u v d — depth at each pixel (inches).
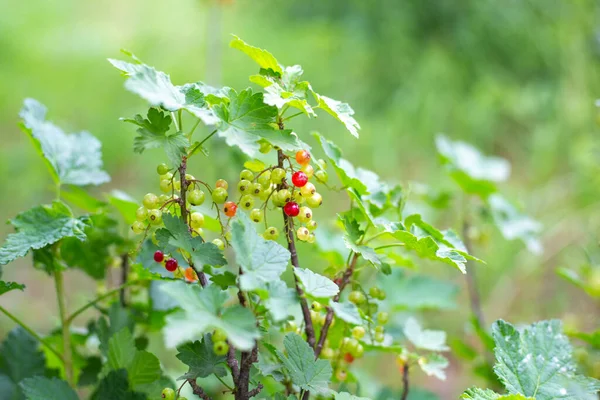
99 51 108.0
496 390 36.9
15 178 79.7
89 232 32.1
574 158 71.4
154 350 46.3
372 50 86.9
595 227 58.0
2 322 54.1
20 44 107.0
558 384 27.9
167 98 26.2
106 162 82.8
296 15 96.7
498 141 86.7
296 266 28.0
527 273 62.8
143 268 30.5
